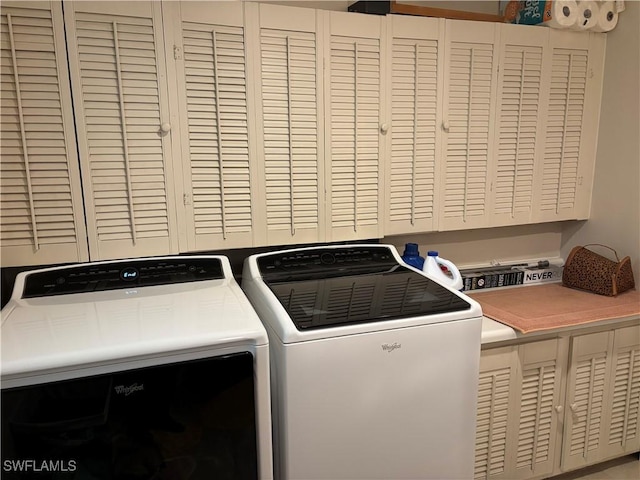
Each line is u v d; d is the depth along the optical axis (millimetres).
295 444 1228
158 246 1604
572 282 2248
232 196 1668
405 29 1787
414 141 1889
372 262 1794
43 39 1375
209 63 1561
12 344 1029
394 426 1329
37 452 1004
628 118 2084
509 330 1745
